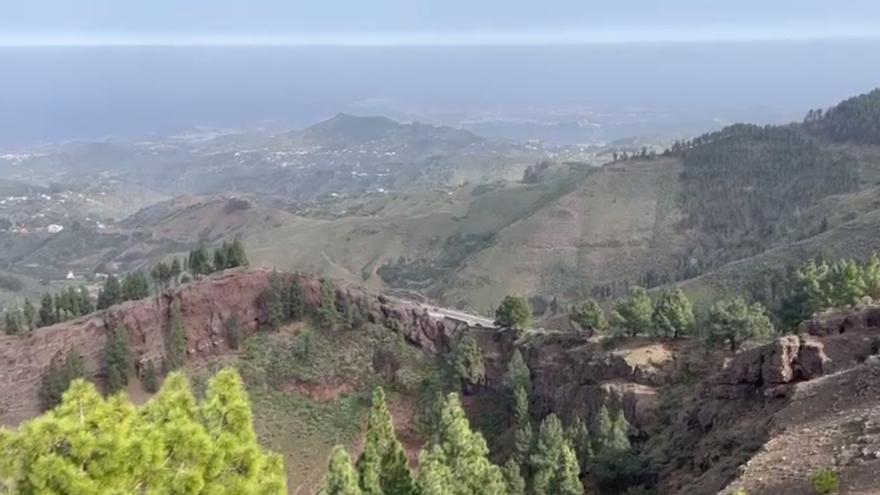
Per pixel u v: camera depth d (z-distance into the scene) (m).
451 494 35.66
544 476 61.03
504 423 92.56
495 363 101.88
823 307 74.88
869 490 28.56
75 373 96.62
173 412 22.41
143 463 20.19
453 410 40.03
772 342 56.69
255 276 112.69
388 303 114.62
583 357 87.12
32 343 103.81
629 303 87.06
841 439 35.84
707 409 58.81
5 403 95.81
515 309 104.19
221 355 106.06
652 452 61.72
